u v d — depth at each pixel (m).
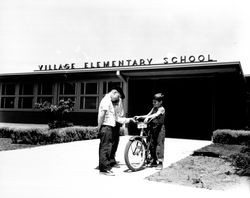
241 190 3.87
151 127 5.50
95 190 3.78
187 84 14.28
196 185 4.13
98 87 14.35
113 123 4.90
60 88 15.46
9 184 4.01
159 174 4.84
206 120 13.91
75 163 5.73
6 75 15.90
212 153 7.09
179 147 8.95
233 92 12.62
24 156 6.50
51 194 3.55
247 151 6.19
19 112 16.14
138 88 14.71
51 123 12.41
